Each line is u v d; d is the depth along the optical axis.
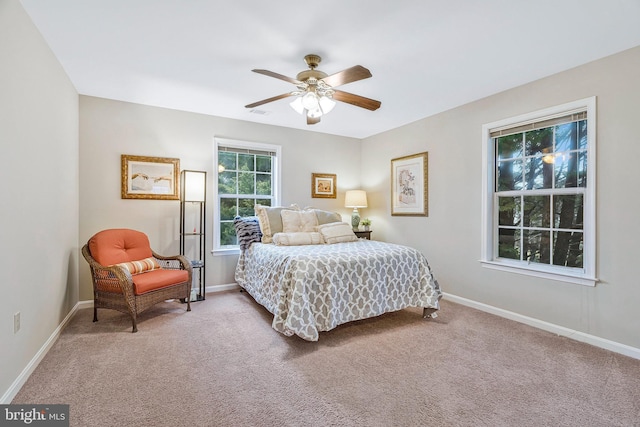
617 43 2.21
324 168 4.84
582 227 2.64
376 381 1.92
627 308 2.30
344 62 2.49
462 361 2.18
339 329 2.76
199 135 3.88
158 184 3.63
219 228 4.09
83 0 1.75
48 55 2.24
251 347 2.38
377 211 4.84
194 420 1.55
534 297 2.86
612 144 2.37
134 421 1.53
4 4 1.61
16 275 1.75
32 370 1.95
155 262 3.23
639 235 2.24
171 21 1.95
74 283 3.07
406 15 1.88
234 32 2.07
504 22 1.96
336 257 2.67
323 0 1.75
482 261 3.29
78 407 1.63
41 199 2.13
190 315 3.10
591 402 1.72
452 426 1.52
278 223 3.74
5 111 1.63
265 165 4.46
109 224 3.39
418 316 3.11
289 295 2.47
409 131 4.25
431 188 3.90
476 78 2.81
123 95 3.27
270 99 2.63
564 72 2.64
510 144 3.17
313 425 1.52
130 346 2.38
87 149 3.28
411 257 3.02
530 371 2.05
